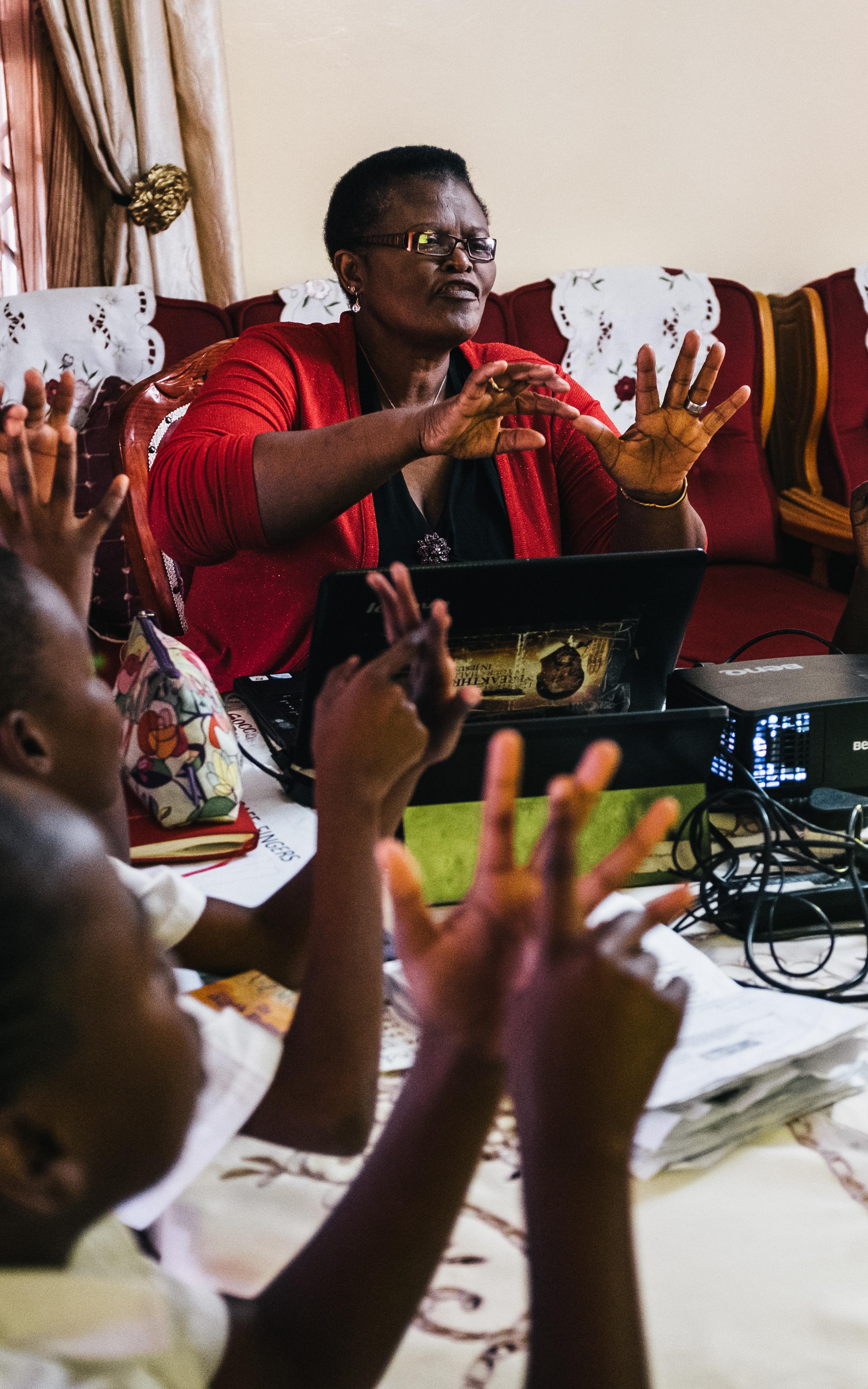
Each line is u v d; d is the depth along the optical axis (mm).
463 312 1647
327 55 3152
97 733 647
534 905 479
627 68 3338
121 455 1871
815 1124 770
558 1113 417
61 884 366
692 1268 645
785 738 1200
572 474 1804
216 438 1537
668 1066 755
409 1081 540
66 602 670
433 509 1729
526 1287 542
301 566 1655
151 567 1886
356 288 1712
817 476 3309
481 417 1341
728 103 3432
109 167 3072
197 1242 667
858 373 3260
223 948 874
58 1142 370
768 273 3625
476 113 3287
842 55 3463
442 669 686
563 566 1062
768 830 1024
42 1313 400
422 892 498
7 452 984
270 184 3240
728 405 1382
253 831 1135
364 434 1383
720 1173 723
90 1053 366
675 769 1078
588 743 1054
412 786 717
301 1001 663
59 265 3209
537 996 425
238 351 1722
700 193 3504
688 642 2475
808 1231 673
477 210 1652
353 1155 673
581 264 3500
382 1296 506
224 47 3070
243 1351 478
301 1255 528
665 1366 581
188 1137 430
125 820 964
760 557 3148
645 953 448
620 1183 421
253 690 1450
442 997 500
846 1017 804
